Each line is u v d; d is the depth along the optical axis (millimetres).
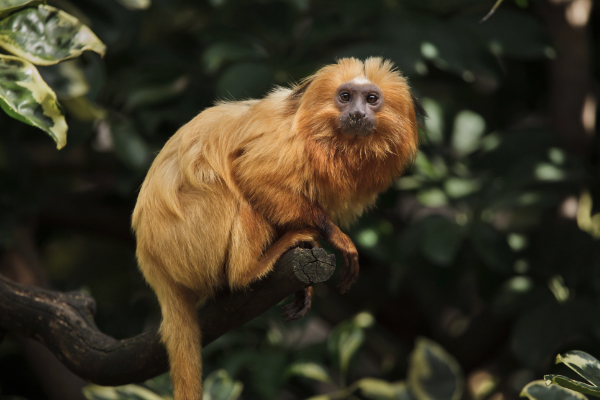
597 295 7043
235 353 7156
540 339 6953
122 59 7906
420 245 7156
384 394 6809
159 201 4273
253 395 8062
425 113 5184
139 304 8547
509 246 7148
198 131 4410
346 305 9109
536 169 7098
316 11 8172
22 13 4172
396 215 8984
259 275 4023
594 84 8438
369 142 4477
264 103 4398
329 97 4465
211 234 4160
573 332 6953
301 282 3779
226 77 7035
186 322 4250
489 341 8422
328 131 4379
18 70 4000
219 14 8070
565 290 7148
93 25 6969
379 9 7375
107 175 9242
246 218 4199
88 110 6695
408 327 9289
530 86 8500
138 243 4398
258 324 7496
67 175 8344
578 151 7961
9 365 8359
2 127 7422
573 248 7230
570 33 7980
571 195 7793
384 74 4691
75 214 8547
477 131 7629
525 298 7230
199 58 8227
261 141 4219
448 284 7926
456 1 7445
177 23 8906
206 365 7559
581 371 3773
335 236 4273
